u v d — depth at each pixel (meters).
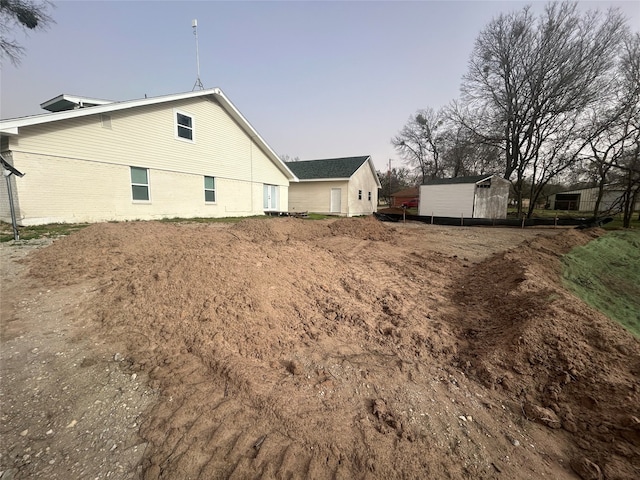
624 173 16.73
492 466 1.82
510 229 15.76
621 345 2.88
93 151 9.41
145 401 2.14
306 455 1.75
